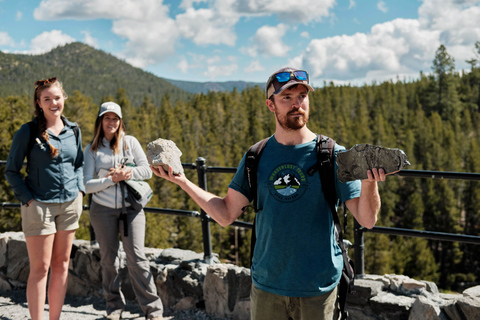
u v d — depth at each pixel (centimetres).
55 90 315
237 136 12369
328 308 188
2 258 476
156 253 430
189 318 370
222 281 363
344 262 195
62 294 337
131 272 352
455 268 5597
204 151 9319
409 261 5019
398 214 7262
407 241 5278
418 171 291
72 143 330
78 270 449
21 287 466
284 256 188
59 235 330
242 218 5566
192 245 5697
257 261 200
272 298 194
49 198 317
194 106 15862
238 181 211
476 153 7544
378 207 176
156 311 352
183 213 404
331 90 15638
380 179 163
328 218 189
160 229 4859
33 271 320
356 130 10800
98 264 436
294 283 187
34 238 317
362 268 331
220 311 366
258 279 199
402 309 295
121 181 344
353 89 16875
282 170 191
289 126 191
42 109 319
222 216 213
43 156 313
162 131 10725
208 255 400
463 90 14575
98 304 419
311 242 187
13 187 309
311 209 187
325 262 187
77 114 6053
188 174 5981
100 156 350
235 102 14762
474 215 6631
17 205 491
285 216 188
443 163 8212
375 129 11462
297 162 191
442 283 5462
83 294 445
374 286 308
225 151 9794
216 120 13612
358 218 182
